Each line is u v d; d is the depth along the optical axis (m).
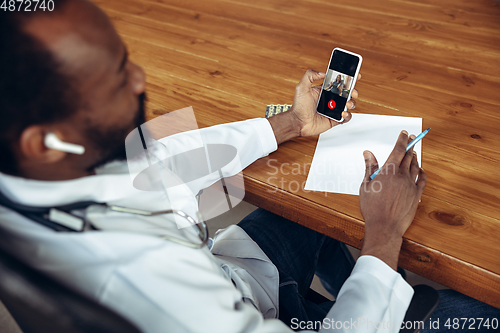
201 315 0.45
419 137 0.73
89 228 0.44
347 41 1.24
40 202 0.42
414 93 1.00
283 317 0.76
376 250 0.63
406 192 0.66
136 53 1.26
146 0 1.60
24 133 0.38
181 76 1.14
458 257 0.63
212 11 1.47
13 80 0.36
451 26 1.27
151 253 0.45
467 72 1.06
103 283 0.42
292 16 1.40
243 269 0.71
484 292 0.63
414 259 0.68
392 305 0.59
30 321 0.43
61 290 0.39
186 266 0.46
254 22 1.38
